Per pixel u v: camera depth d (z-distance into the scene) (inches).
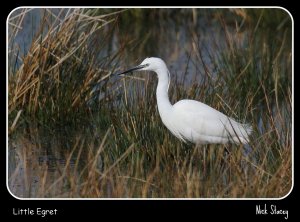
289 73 629.9
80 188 390.0
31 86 519.2
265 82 592.4
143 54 758.5
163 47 805.2
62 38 523.2
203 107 442.6
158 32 885.8
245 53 612.4
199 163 419.2
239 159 402.3
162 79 446.6
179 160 411.8
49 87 524.7
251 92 551.5
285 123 438.3
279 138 426.6
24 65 519.2
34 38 521.0
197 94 521.3
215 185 385.7
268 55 617.3
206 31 871.1
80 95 532.7
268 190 374.6
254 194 371.6
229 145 456.8
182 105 442.3
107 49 719.7
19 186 398.3
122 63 632.4
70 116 527.2
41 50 517.7
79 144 480.4
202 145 451.5
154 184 391.5
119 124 453.4
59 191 386.6
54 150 469.7
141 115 464.4
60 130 514.0
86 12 540.7
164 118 447.2
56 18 521.3
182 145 446.3
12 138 494.6
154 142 439.5
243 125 447.5
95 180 375.2
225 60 608.4
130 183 398.0
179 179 379.9
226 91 565.6
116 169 403.5
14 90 518.3
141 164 397.7
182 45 807.1
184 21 934.4
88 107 539.8
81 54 533.6
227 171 406.3
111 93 557.0
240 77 586.2
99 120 506.9
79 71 533.0
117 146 433.1
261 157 416.8
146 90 497.4
